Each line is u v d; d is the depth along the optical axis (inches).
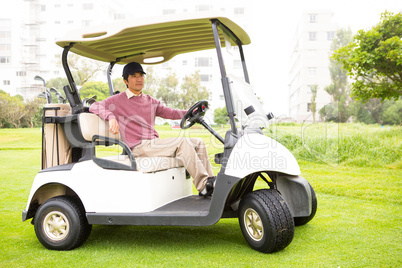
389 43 241.9
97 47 114.2
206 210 90.2
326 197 150.7
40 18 1533.0
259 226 86.4
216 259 84.9
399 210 129.2
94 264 83.7
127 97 111.8
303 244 94.3
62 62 102.8
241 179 86.7
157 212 91.0
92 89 834.8
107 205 93.7
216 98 1247.5
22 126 839.7
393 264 80.3
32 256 90.0
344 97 981.8
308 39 1253.7
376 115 658.2
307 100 1220.5
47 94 106.7
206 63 1246.9
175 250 92.6
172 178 103.4
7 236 107.0
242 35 106.2
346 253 87.4
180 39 109.8
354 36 259.4
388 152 236.1
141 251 92.5
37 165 263.3
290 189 91.6
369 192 155.5
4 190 173.5
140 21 93.5
